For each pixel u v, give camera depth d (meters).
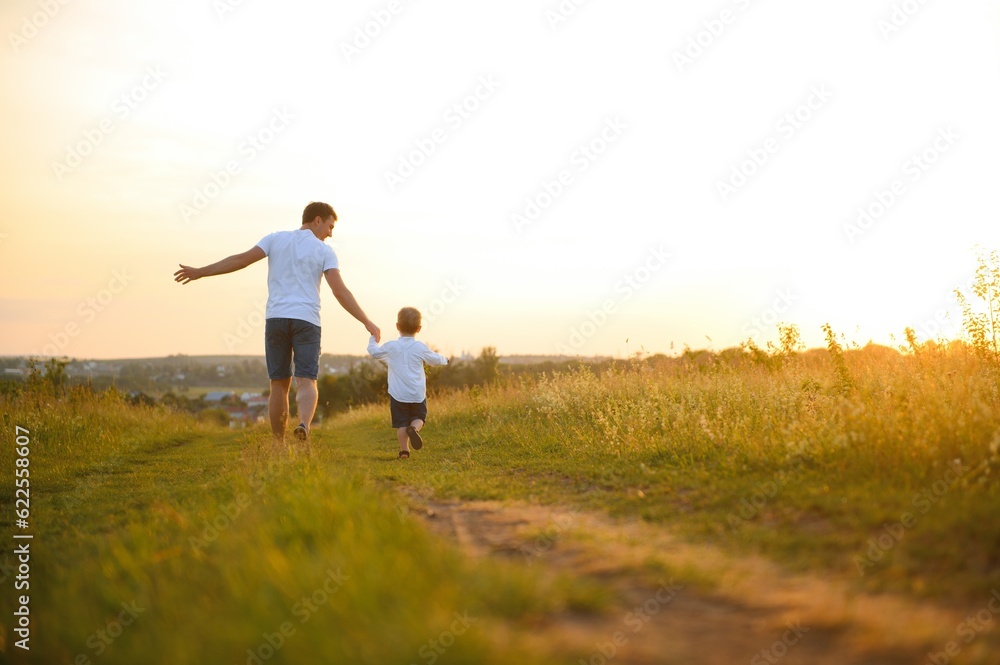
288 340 7.32
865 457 4.84
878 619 2.44
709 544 3.56
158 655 2.31
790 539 3.49
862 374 7.37
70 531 4.37
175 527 3.92
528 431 9.10
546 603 2.50
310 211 7.69
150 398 16.14
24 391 11.15
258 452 6.73
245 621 2.40
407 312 8.20
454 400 14.55
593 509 4.54
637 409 8.18
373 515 3.54
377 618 2.29
